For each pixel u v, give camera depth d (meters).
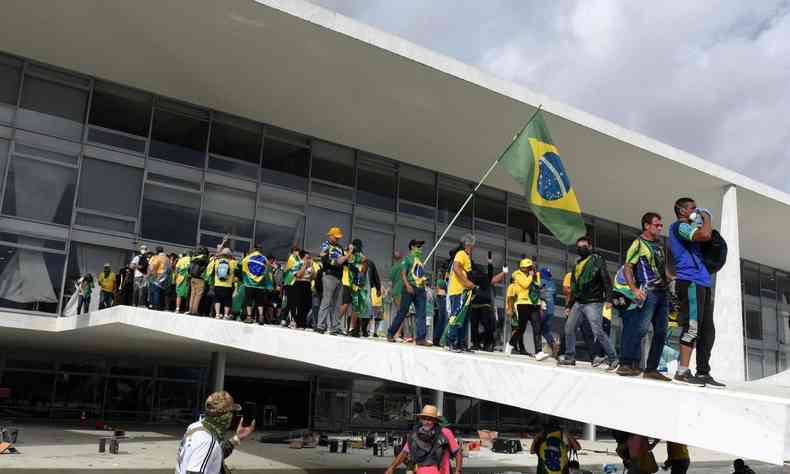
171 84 18.95
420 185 24.20
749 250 33.22
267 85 18.81
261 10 15.58
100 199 18.47
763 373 34.47
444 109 19.84
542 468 8.82
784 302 36.72
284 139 21.55
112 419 20.52
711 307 6.36
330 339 9.99
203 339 12.49
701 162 23.78
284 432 19.81
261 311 13.98
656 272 6.82
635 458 8.48
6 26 16.47
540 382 6.80
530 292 11.64
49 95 18.16
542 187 11.72
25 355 20.28
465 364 7.80
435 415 7.49
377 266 22.67
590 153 22.48
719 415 5.17
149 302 15.63
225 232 20.06
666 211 27.88
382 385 23.48
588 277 9.32
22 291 17.17
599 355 11.64
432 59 17.78
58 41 17.06
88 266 18.17
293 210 21.31
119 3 15.48
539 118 11.90
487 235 25.55
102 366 20.77
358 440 18.03
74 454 11.88
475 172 24.39
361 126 21.09
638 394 5.81
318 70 17.97
